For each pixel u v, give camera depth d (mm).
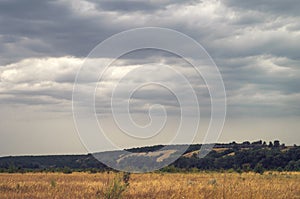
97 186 23891
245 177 36938
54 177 36156
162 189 21609
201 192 19656
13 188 23109
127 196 19203
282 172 50188
